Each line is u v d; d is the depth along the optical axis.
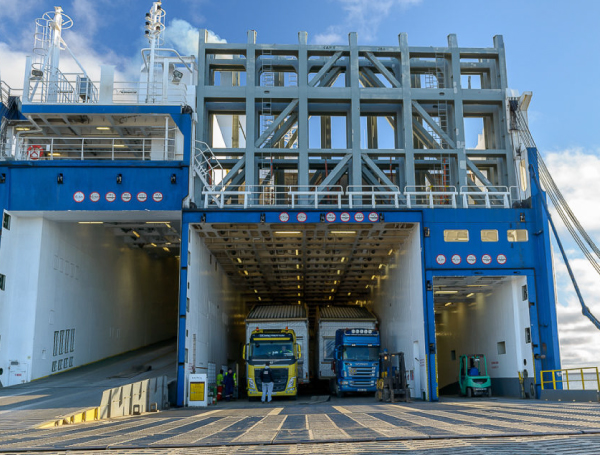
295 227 33.09
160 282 56.31
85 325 38.50
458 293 39.22
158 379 25.16
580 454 7.94
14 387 28.75
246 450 9.45
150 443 10.81
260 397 33.28
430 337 30.59
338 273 45.34
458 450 8.69
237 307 50.31
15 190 31.66
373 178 39.84
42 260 32.31
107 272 42.53
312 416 17.77
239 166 39.12
